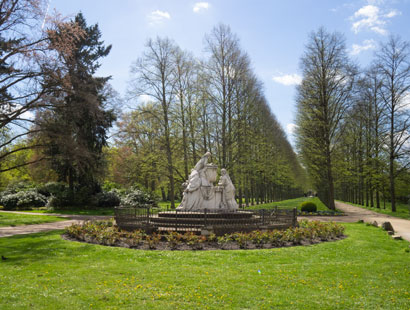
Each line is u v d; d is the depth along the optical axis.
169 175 32.00
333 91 33.94
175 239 11.95
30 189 35.22
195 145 32.66
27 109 22.50
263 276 8.22
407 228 19.73
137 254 10.57
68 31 23.31
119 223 14.83
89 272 8.41
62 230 16.61
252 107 32.62
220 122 30.77
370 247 12.52
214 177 17.23
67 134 24.52
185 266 9.16
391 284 7.78
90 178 34.00
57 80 22.75
